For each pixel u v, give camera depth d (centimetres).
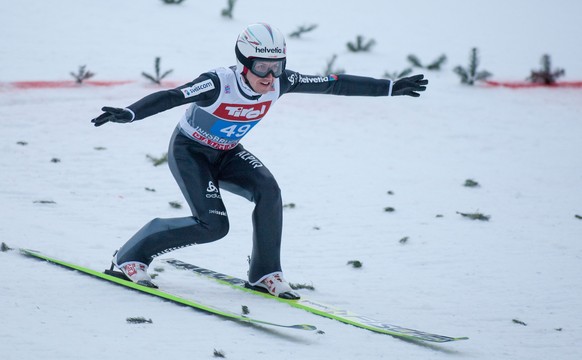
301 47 5222
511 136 3909
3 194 2716
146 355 1579
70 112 3709
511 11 6881
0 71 4203
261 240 2003
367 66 4897
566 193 3155
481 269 2352
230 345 1667
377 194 3030
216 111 1908
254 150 3450
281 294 2000
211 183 1977
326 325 1847
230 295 2012
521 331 1912
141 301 1905
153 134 3544
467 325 1931
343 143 3650
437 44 5638
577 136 3959
